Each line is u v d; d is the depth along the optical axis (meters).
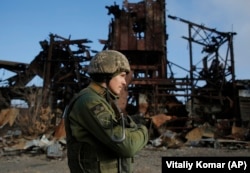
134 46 29.50
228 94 28.09
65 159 13.61
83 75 28.55
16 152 15.44
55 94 27.72
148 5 30.56
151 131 21.86
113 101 2.16
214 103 27.55
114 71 2.18
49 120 22.70
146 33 29.88
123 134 1.97
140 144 2.04
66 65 28.91
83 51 28.38
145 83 27.11
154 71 29.36
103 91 2.16
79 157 2.03
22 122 21.78
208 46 29.00
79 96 2.16
